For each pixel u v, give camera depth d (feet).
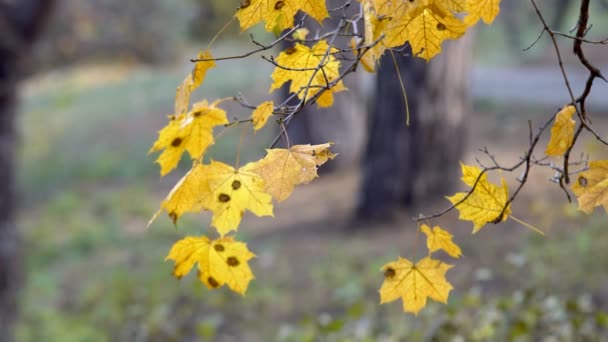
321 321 16.48
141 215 41.96
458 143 32.30
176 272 5.23
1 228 26.73
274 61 5.15
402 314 17.79
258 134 50.78
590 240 21.33
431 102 31.55
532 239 22.57
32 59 26.55
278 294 25.22
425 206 31.81
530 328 13.65
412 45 4.84
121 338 23.91
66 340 24.64
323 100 5.49
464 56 31.76
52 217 43.45
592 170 4.90
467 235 26.22
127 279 28.84
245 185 4.77
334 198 38.22
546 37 76.33
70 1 78.23
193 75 4.87
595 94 53.88
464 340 14.08
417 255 26.18
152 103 70.59
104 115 69.46
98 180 52.24
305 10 4.75
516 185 30.40
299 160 4.73
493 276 21.07
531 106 51.26
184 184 4.79
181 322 23.15
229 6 93.56
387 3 4.61
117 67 94.12
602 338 13.60
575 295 18.02
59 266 34.65
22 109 79.61
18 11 25.39
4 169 26.53
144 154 55.52
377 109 32.58
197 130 4.88
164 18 96.68
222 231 4.83
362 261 27.12
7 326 26.32
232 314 23.65
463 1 4.53
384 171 32.19
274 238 33.17
